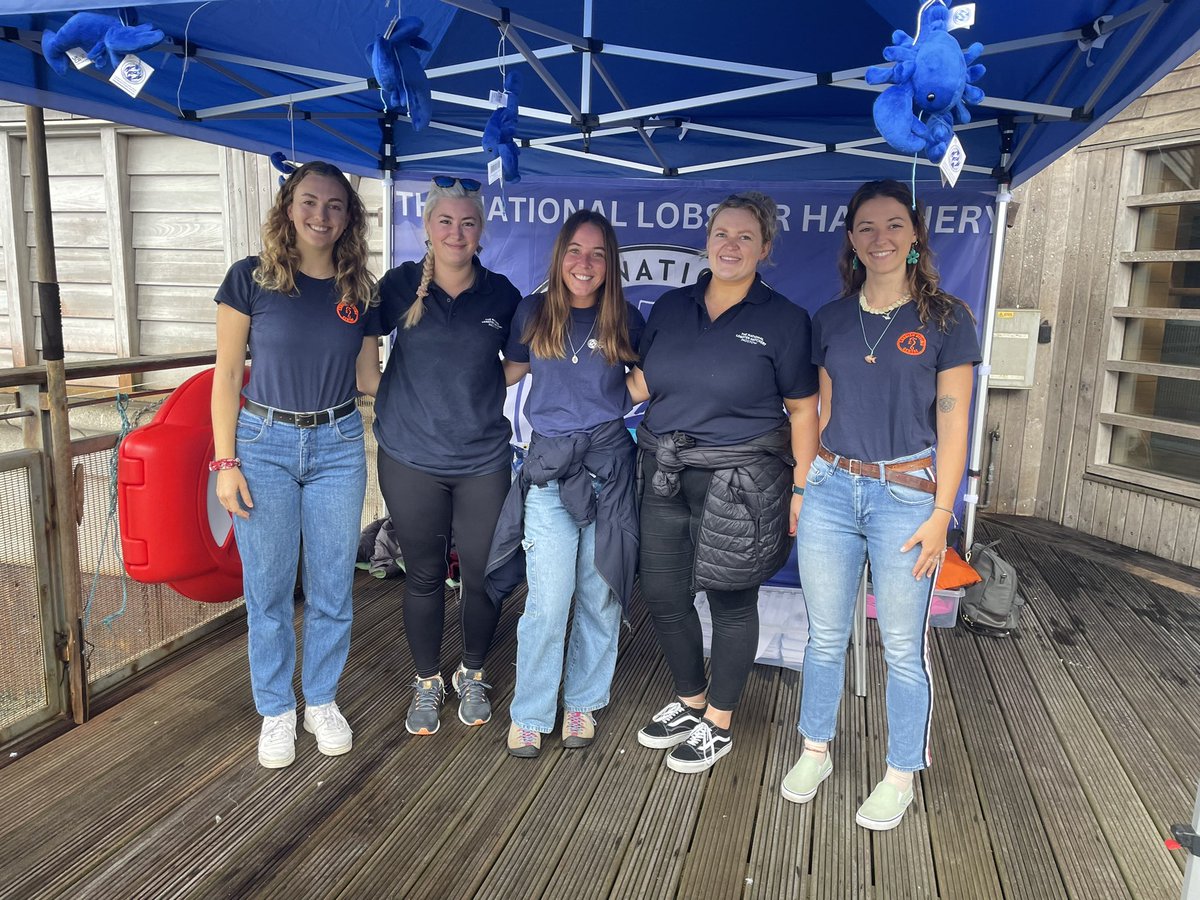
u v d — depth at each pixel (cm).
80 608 286
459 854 228
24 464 269
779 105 348
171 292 574
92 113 287
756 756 278
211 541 308
